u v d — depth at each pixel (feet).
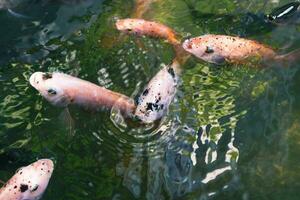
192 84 9.47
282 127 9.09
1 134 9.21
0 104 9.50
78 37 10.30
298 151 8.90
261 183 8.66
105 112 9.13
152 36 10.00
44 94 9.26
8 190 8.52
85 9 10.73
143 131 8.98
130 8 10.69
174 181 8.68
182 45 9.86
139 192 8.61
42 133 9.18
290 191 8.60
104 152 8.93
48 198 8.61
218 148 8.90
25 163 8.89
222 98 9.34
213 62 9.70
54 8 10.76
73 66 9.84
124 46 9.98
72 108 9.28
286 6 10.25
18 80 9.78
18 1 10.72
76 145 9.02
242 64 9.66
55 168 8.84
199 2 10.76
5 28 10.51
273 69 9.61
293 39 10.02
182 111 9.15
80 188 8.67
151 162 8.80
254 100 9.33
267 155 8.87
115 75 9.64
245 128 9.07
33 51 10.17
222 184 8.64
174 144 8.91
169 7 10.66
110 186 8.68
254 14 10.41
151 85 9.07
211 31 10.23
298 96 9.37
